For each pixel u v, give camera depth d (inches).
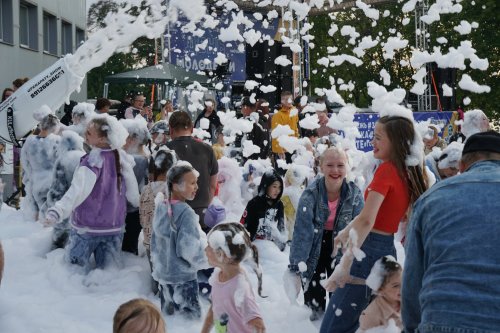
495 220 104.2
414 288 112.4
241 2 762.8
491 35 980.6
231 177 360.8
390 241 173.3
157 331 122.6
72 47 1243.8
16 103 390.0
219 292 168.1
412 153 167.6
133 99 549.0
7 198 481.7
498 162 114.3
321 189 212.1
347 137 254.1
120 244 271.7
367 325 165.3
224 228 167.2
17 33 940.6
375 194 165.9
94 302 241.0
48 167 354.3
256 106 462.0
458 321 100.0
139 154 293.9
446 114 624.1
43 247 310.2
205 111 474.6
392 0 835.4
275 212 289.6
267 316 229.0
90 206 262.4
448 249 104.9
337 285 172.1
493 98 1007.0
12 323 215.9
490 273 101.3
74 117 343.0
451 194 108.8
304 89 730.8
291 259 213.0
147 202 258.4
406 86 838.5
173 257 228.2
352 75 1087.6
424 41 612.4
